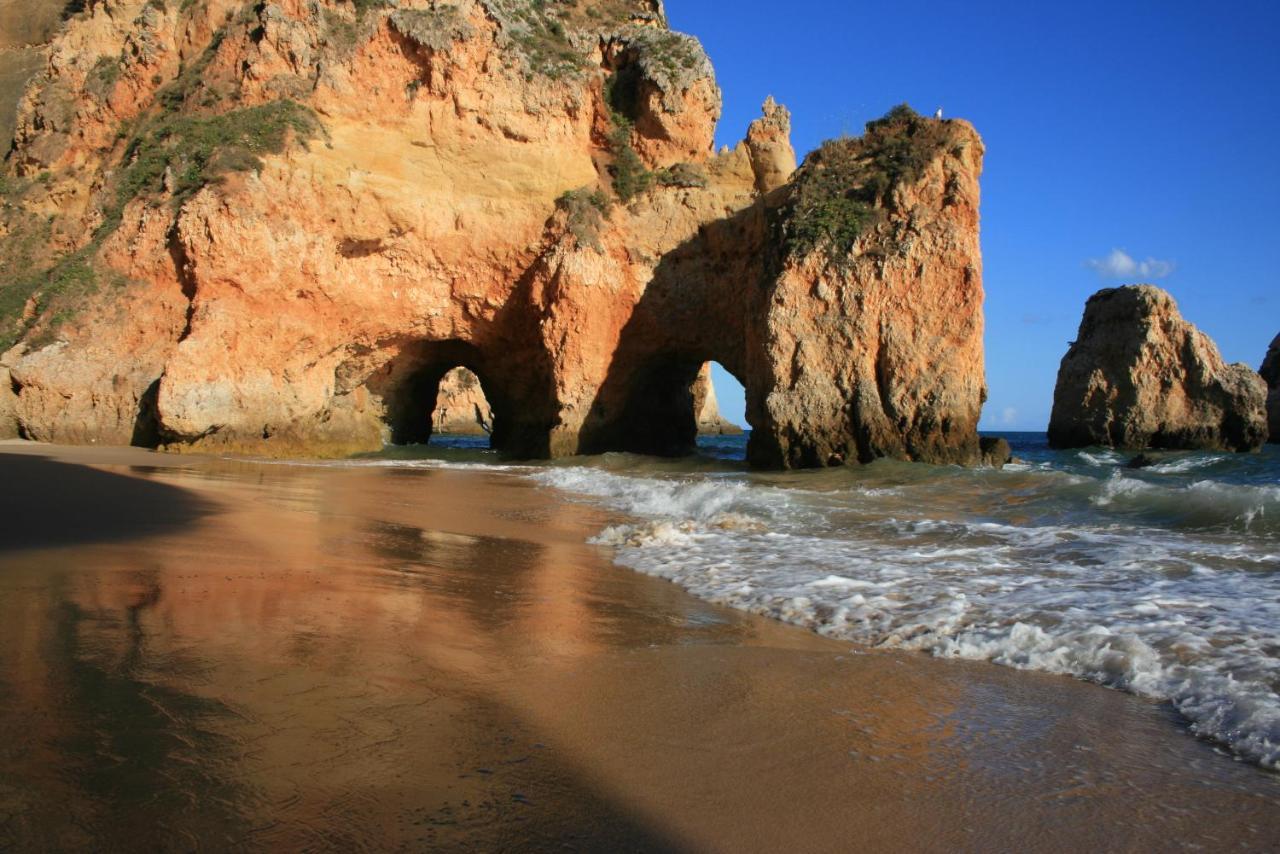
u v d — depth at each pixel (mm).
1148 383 39469
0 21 44969
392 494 14789
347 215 26344
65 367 23797
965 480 16094
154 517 9547
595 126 29766
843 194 24234
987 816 3139
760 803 3193
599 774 3365
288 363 25688
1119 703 4422
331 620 5328
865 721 4109
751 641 5629
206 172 24797
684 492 14414
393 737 3523
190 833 2609
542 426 29141
